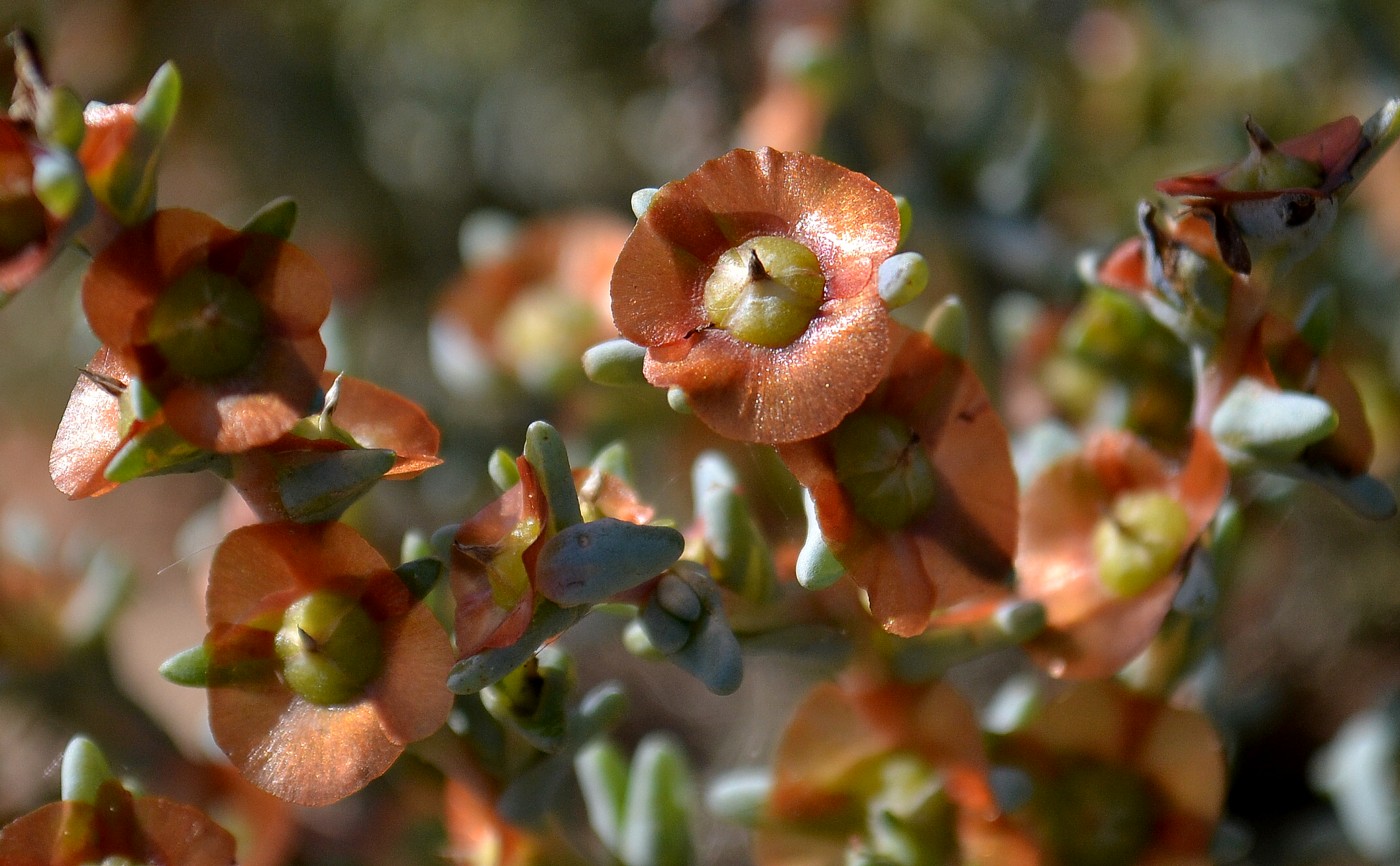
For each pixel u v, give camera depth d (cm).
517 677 14
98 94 29
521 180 33
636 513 14
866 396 14
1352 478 15
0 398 32
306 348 13
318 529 13
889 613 14
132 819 14
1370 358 22
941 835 15
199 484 33
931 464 14
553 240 22
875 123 22
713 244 14
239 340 13
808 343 13
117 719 17
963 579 14
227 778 16
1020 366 19
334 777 13
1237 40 26
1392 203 23
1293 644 24
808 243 14
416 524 24
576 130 33
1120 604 15
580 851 15
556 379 21
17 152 13
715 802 15
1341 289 23
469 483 24
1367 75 23
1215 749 15
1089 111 27
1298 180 14
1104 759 15
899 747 15
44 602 17
